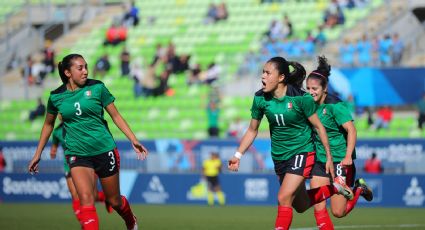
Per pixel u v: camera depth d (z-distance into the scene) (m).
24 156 76.12
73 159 30.94
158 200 72.19
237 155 30.95
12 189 75.62
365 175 66.56
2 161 76.81
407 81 77.94
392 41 84.19
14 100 98.94
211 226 48.12
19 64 107.50
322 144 31.11
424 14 95.31
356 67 79.12
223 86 90.62
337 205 33.03
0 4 120.12
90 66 103.56
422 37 88.44
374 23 93.94
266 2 104.19
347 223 48.94
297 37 94.12
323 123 32.69
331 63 85.06
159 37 104.62
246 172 70.94
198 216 56.16
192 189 71.25
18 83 101.50
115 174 31.42
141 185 72.75
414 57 87.62
